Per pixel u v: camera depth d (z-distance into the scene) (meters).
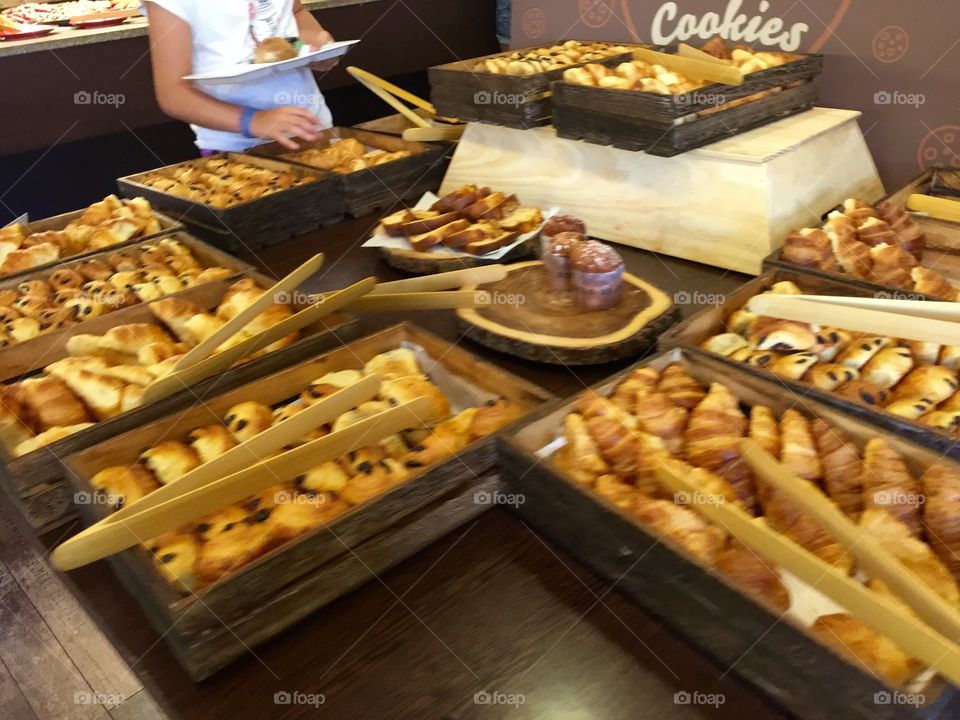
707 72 1.35
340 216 1.67
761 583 0.62
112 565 0.76
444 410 0.89
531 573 0.73
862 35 1.51
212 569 0.66
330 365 0.97
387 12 3.88
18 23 3.15
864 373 0.89
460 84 1.60
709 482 0.72
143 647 0.68
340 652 0.66
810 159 1.35
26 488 0.82
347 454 0.79
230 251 1.52
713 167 1.30
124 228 1.48
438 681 0.63
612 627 0.67
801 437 0.78
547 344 1.03
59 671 0.71
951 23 1.40
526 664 0.64
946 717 0.50
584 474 0.75
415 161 1.76
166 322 1.16
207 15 1.88
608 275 1.08
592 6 1.94
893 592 0.59
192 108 1.86
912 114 1.51
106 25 3.17
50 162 3.07
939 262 1.22
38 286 1.30
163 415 0.93
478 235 1.34
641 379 0.88
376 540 0.72
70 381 0.98
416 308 1.07
